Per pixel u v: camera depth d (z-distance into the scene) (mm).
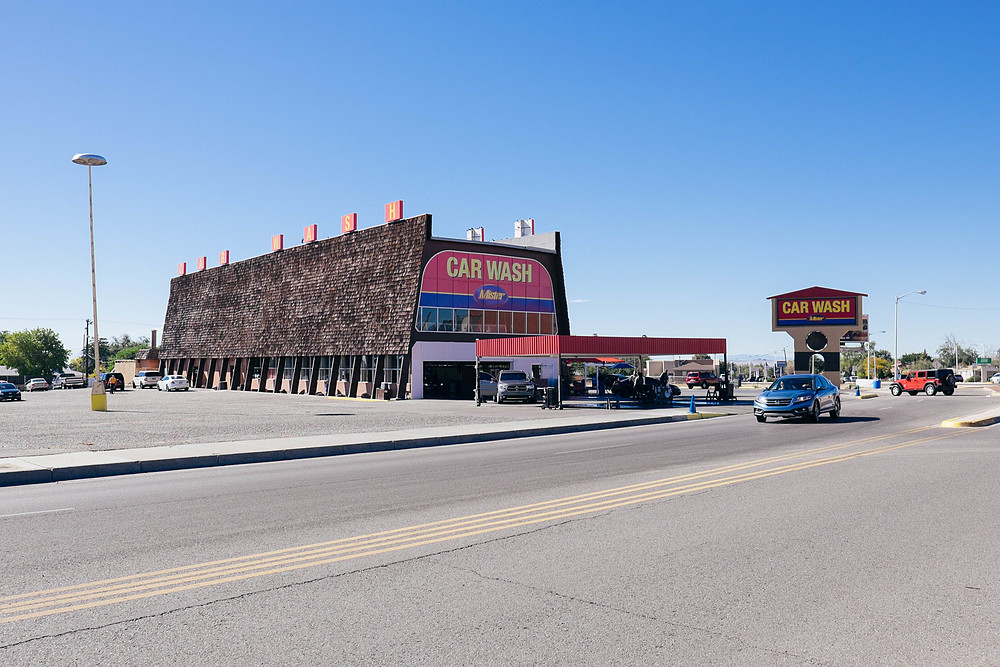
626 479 12211
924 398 47812
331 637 5004
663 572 6520
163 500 10750
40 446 18125
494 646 4832
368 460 16359
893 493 10555
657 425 27344
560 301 56438
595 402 42375
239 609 5586
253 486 12156
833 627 5156
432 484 12008
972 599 5742
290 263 63688
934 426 23844
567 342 36531
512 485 11734
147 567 6805
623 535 7965
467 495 10781
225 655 4707
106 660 4637
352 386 53594
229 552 7359
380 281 52250
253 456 16688
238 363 69750
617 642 4895
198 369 76250
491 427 24062
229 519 9117
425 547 7504
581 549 7363
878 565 6715
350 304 54625
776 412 26016
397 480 12594
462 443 20875
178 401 46188
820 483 11539
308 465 15539
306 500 10547
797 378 27281
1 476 13016
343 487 11828
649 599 5777
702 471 13086
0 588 6164
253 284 68938
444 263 50438
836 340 66562
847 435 20781
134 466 14750
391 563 6879
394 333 49594
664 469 13492
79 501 10781
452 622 5281
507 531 8211
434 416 30062
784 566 6695
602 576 6410
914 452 15969
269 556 7188
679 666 4516
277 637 5008
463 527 8461
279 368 62406
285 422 26484
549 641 4918
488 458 16156
